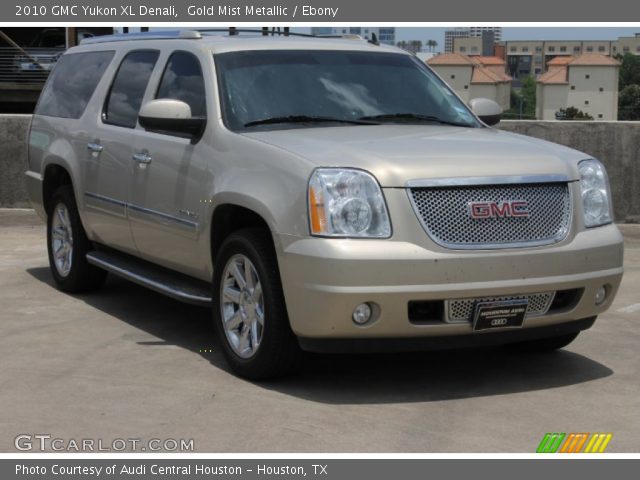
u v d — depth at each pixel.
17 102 26.92
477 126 6.52
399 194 5.06
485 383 5.59
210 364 5.89
